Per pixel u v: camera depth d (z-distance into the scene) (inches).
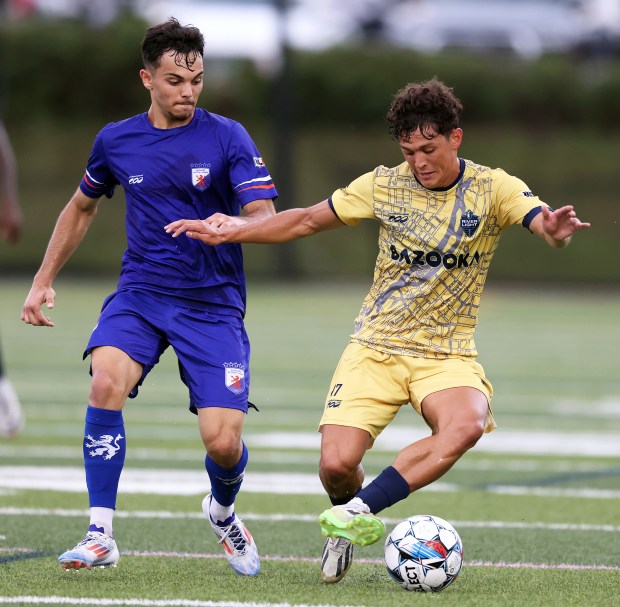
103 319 740.7
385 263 723.4
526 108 5113.2
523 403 1710.1
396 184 713.6
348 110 4972.9
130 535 845.8
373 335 723.4
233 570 732.7
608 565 766.5
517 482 1105.4
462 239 702.5
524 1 6033.5
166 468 1141.1
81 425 1407.5
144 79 746.8
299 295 3713.1
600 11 6063.0
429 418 701.9
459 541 675.4
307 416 1524.4
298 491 1035.3
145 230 748.6
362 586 687.7
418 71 5068.9
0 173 1302.9
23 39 4906.5
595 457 1261.1
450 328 718.5
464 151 4965.6
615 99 5083.7
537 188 4840.1
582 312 3395.7
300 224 722.2
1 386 1225.4
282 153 4109.3
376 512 671.1
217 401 716.7
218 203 754.2
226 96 4965.6
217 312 747.4
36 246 4352.9
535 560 780.0
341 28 6013.8
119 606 615.8
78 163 4761.3
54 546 794.2
